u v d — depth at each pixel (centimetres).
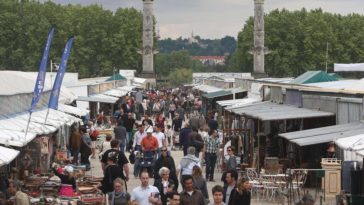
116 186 3036
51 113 5044
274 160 4691
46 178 4106
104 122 8156
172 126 8625
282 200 4272
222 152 5725
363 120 4284
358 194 3675
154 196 3005
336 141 3291
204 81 16775
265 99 6675
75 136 5575
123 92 11362
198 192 2886
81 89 8831
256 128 5831
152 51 19062
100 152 6581
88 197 3575
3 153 3047
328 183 4294
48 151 4891
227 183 3222
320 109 5044
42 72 4028
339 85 5812
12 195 3441
